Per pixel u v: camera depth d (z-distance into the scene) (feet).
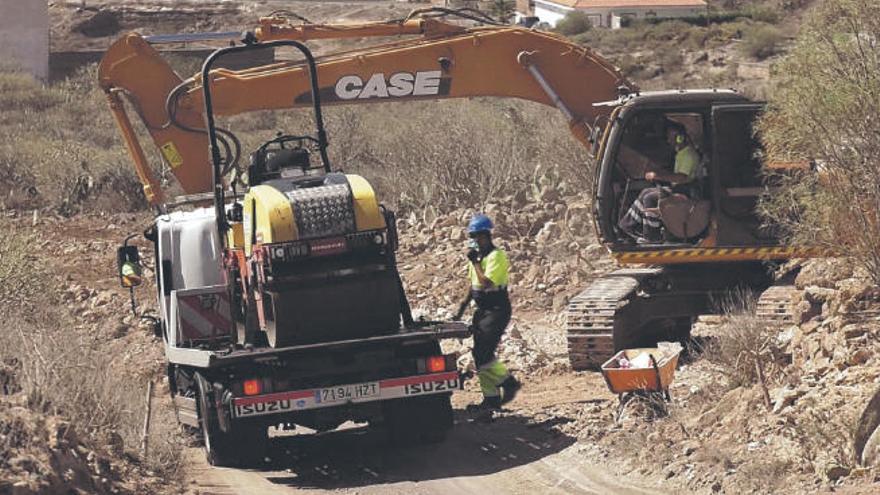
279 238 51.90
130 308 87.76
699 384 56.95
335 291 52.70
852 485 41.50
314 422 53.98
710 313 70.69
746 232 68.33
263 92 75.87
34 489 39.06
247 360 52.06
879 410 43.06
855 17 55.57
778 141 58.70
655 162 70.28
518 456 53.11
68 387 50.24
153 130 75.00
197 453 57.72
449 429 55.57
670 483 46.57
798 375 50.14
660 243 69.00
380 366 53.62
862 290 51.67
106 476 45.32
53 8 406.41
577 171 111.65
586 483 48.34
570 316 67.21
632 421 53.36
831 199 54.54
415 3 421.18
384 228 52.85
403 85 77.71
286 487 51.01
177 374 62.85
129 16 402.31
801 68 56.49
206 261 62.13
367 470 53.21
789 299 62.13
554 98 77.51
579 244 95.09
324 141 59.72
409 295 90.07
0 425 41.50
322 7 411.34
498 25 79.25
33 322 77.30
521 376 68.18
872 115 53.52
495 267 58.70
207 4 410.31
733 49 298.35
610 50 322.75
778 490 42.98
